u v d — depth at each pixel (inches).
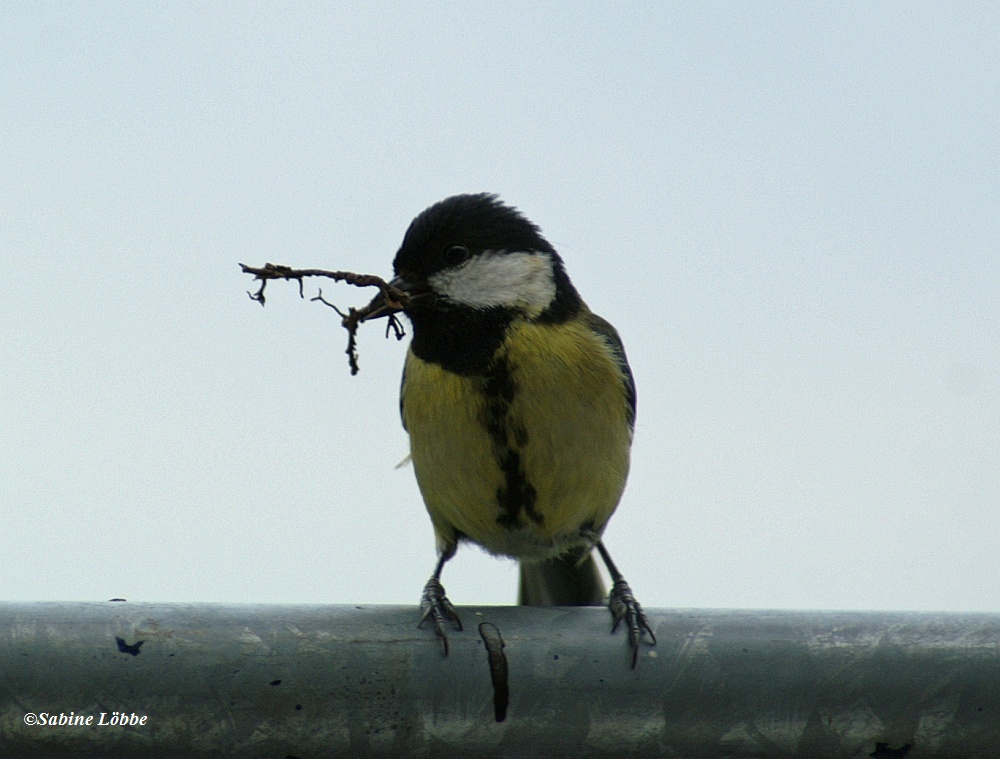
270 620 184.7
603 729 187.5
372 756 186.7
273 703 182.4
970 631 187.6
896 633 187.6
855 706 185.9
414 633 187.3
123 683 178.9
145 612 182.7
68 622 179.9
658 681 187.0
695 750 188.5
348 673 184.1
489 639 187.8
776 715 186.5
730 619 189.8
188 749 182.1
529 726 187.3
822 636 187.5
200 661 180.9
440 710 185.6
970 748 187.3
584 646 187.9
